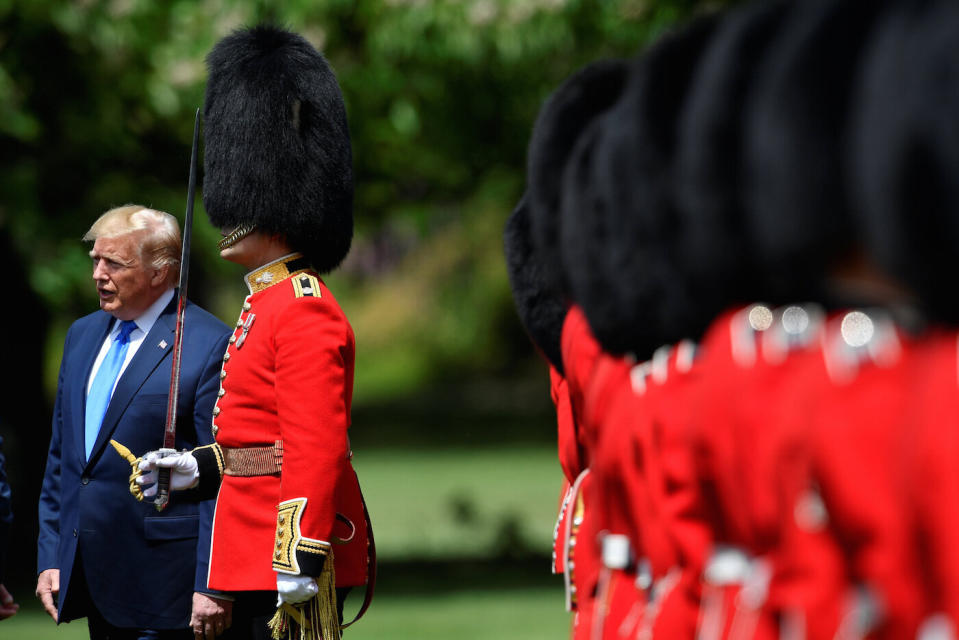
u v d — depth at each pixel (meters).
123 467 14.52
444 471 68.75
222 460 13.65
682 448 6.97
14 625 28.66
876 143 5.50
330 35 28.98
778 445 5.90
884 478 5.48
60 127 29.61
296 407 13.02
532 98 29.83
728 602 6.41
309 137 14.43
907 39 5.51
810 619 5.73
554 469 69.12
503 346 115.25
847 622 5.65
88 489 14.65
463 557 40.50
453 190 33.38
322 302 13.48
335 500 12.99
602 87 10.30
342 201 14.68
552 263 10.22
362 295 110.44
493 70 29.67
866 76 5.70
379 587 34.84
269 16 27.88
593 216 8.62
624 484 7.73
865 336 5.70
